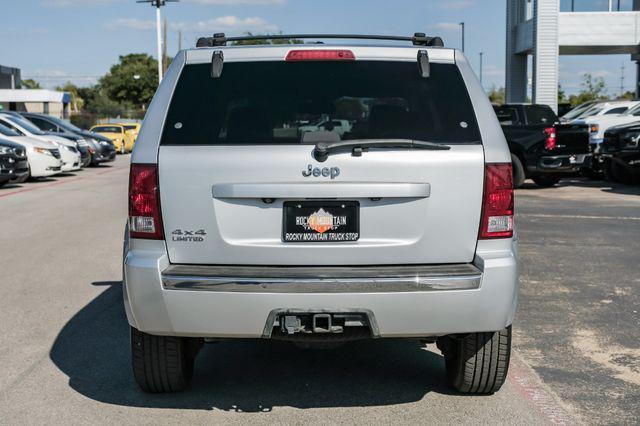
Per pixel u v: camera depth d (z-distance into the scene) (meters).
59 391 4.68
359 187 3.88
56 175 22.98
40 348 5.55
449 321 3.86
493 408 4.40
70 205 14.52
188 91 4.15
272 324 3.81
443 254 3.95
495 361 4.31
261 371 5.09
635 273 8.13
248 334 3.85
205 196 3.91
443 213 3.93
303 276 3.79
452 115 4.08
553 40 27.31
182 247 3.94
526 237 10.44
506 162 3.98
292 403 4.49
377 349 5.58
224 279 3.78
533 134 17.03
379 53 4.25
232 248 3.92
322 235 3.92
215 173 3.90
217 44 4.74
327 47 4.23
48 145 20.45
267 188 3.88
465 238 3.95
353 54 4.23
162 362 4.34
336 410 4.38
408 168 3.89
